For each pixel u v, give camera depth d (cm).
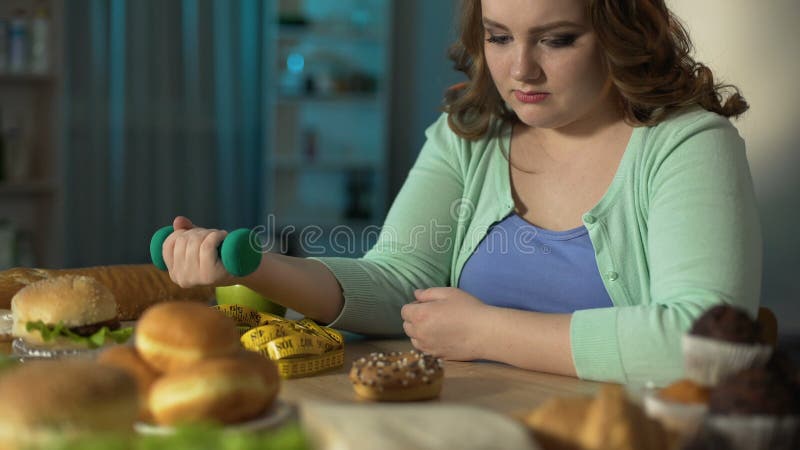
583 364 89
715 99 118
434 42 502
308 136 498
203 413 57
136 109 450
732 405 51
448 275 127
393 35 514
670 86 111
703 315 59
